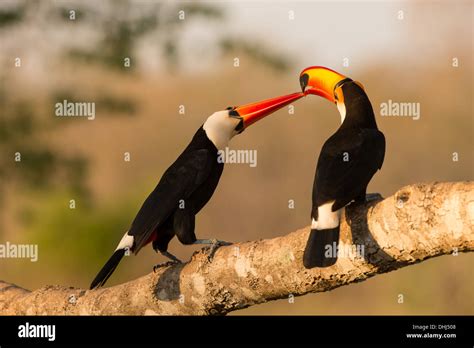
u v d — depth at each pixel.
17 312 8.56
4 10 14.30
